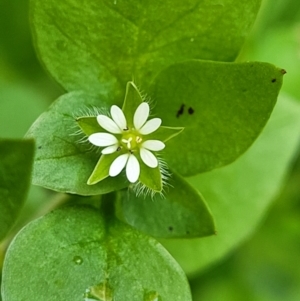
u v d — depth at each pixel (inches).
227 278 5.9
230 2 4.4
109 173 4.3
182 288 4.3
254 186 5.3
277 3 5.9
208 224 4.5
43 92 5.8
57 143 4.3
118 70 4.5
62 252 4.3
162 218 4.5
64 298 4.2
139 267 4.3
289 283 6.0
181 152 4.5
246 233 5.3
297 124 5.4
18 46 5.8
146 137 4.4
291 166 6.0
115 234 4.4
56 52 4.5
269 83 4.3
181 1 4.4
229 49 4.5
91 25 4.4
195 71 4.4
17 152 4.0
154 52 4.5
